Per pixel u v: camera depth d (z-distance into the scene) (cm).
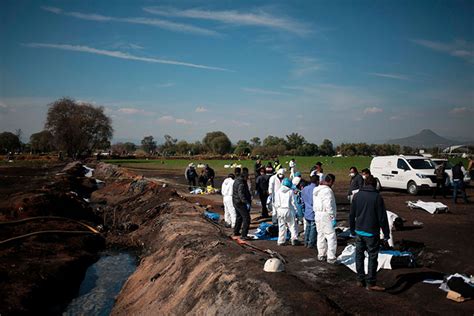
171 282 796
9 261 990
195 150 12194
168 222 1280
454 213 1513
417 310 614
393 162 2264
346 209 1669
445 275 787
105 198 2492
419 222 1284
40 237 1264
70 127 7869
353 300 659
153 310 739
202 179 2516
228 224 1382
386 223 698
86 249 1285
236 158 8738
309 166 4916
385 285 746
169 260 927
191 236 1006
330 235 889
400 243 992
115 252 1307
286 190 1068
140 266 1049
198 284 704
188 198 2042
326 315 496
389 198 1989
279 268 630
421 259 916
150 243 1265
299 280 605
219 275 675
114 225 1698
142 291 853
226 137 11450
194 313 632
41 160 7581
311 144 11469
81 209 1769
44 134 10531
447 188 2120
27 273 925
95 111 8450
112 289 973
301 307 511
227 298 599
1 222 1330
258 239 1162
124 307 823
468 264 845
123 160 8262
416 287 725
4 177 3478
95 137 8500
